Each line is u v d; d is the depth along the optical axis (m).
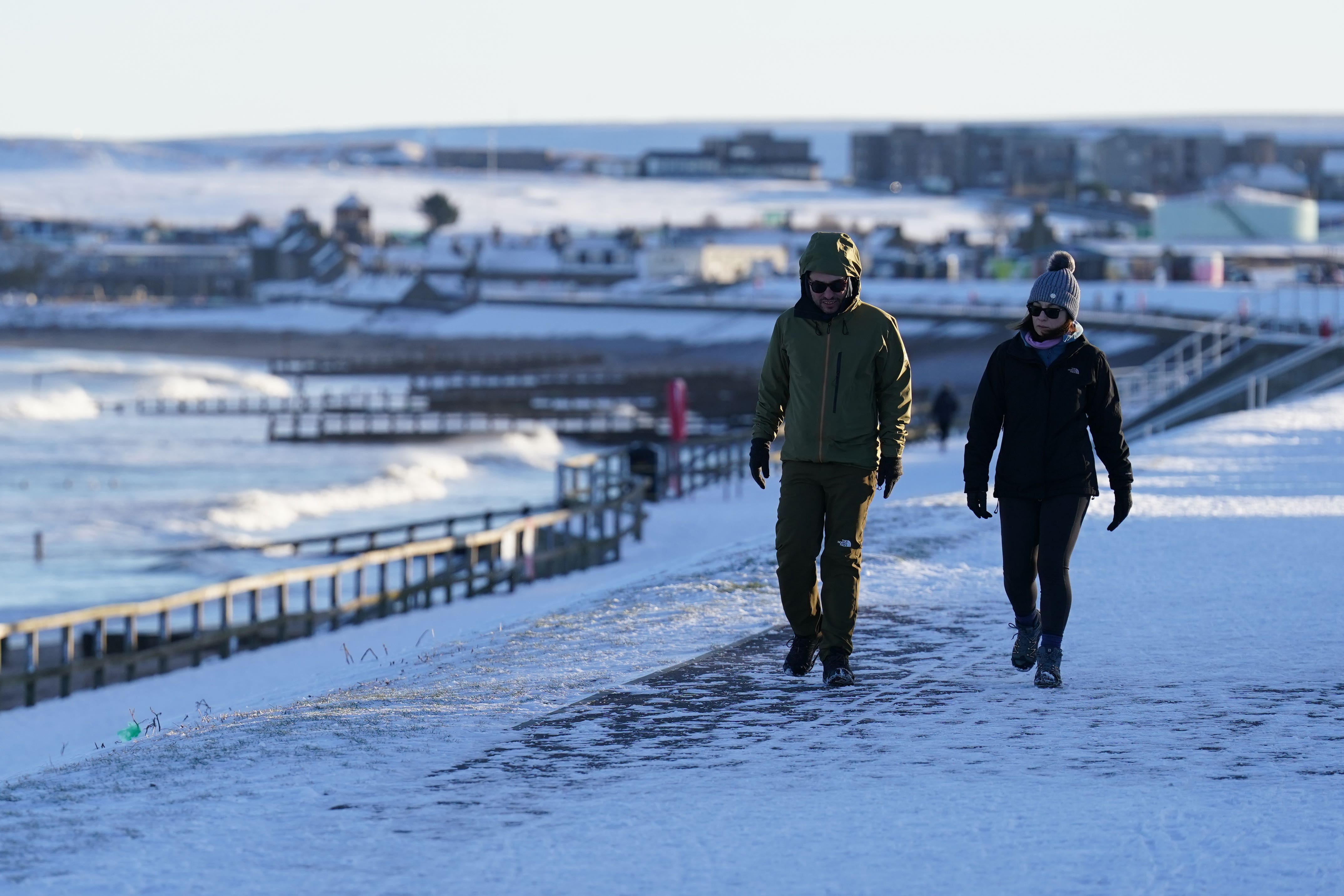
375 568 144.62
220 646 81.50
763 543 53.47
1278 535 55.12
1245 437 105.56
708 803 22.23
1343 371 177.38
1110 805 21.92
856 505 30.19
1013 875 18.91
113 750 26.98
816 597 31.16
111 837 20.64
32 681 70.06
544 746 25.72
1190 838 20.28
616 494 137.88
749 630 37.06
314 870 19.25
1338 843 19.98
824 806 22.03
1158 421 180.75
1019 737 26.14
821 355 29.89
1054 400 30.03
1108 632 36.22
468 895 18.31
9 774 32.47
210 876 18.98
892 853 19.80
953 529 57.28
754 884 18.67
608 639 35.94
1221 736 26.02
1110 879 18.70
